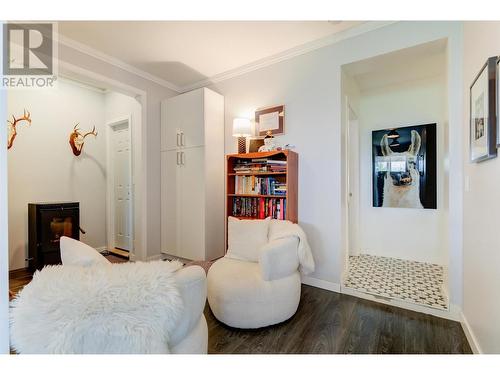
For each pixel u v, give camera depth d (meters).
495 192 1.30
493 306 1.33
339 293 2.49
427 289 2.42
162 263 1.10
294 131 2.81
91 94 4.08
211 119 3.22
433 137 3.19
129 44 2.69
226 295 1.85
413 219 3.35
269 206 2.79
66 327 0.82
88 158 4.04
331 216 2.57
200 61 3.05
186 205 3.30
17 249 3.22
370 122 3.62
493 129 1.29
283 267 1.96
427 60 2.64
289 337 1.75
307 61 2.72
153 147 3.51
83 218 3.98
